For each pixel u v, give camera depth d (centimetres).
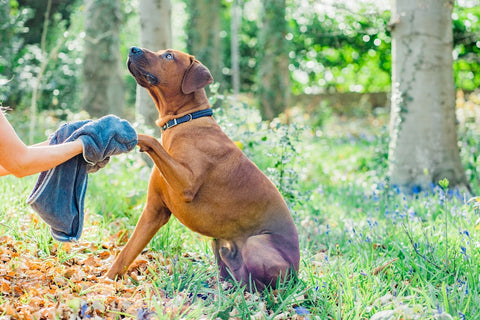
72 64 1243
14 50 1050
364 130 1556
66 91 1238
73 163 302
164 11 788
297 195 524
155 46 784
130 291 340
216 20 1243
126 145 304
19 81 1030
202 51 1230
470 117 1214
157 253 410
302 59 2116
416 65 713
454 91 734
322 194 683
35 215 453
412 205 595
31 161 271
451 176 709
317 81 2375
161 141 363
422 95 712
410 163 714
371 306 320
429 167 707
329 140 1299
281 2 1345
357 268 386
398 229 486
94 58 1131
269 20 1348
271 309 324
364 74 2309
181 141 343
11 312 285
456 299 322
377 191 606
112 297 318
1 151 263
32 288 320
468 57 1528
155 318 286
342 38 1889
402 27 723
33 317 281
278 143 529
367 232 480
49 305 303
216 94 586
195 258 414
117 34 1152
